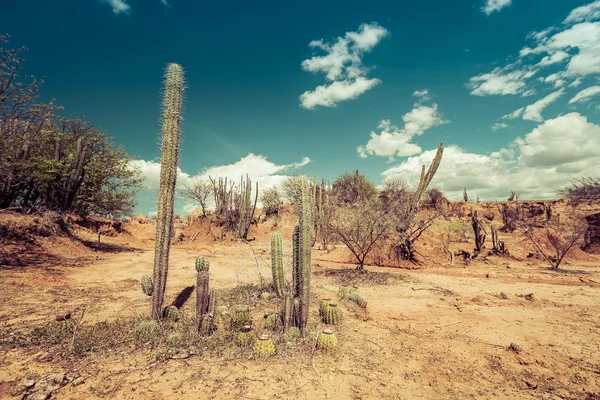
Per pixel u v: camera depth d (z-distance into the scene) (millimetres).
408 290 8797
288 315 4859
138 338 4379
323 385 3438
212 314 4723
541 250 16828
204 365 3758
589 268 13836
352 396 3246
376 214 11742
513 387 3510
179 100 5488
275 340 4562
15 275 8359
